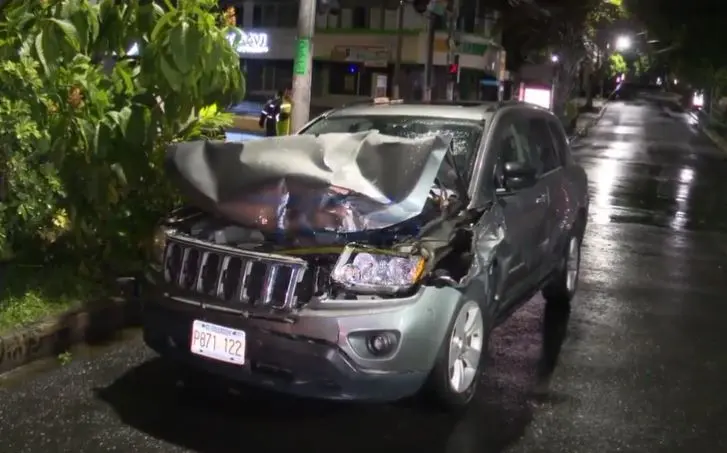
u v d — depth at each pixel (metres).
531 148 6.54
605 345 6.47
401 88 39.97
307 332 4.03
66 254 6.36
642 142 36.03
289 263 4.13
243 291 4.20
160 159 6.36
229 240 4.58
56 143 5.55
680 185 19.78
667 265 9.95
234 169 4.56
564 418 4.88
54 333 5.39
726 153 31.03
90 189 5.91
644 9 49.06
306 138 4.75
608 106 77.75
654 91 126.25
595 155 28.28
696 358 6.23
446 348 4.44
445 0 20.61
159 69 5.75
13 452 4.03
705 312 7.69
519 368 5.80
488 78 41.56
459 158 5.50
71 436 4.25
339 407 4.82
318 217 4.35
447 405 4.64
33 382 4.93
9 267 5.98
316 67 42.84
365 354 4.09
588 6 40.19
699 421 4.95
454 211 4.97
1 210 5.24
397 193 4.40
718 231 12.95
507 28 41.72
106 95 5.87
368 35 40.66
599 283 8.76
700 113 59.78
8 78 5.23
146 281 4.66
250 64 44.78
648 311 7.64
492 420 4.79
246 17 44.41
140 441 4.24
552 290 7.41
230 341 4.20
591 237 11.78
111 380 5.04
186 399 4.82
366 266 4.20
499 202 5.41
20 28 5.45
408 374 4.18
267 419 4.61
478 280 4.79
